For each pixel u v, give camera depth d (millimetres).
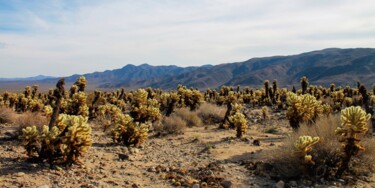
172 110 24797
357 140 7953
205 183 8039
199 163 10383
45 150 9000
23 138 9078
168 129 17734
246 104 38562
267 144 13312
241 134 15242
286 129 18375
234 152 11898
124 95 45312
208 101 39406
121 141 13844
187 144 14141
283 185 7930
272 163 9453
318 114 14531
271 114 27016
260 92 40969
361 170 8586
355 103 28125
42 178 7832
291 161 8664
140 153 12070
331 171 8539
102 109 23250
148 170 9352
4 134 13664
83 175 8422
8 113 17938
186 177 8742
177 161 10680
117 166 9719
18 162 9031
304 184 8008
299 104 14086
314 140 8320
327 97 37625
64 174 8312
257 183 8258
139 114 18922
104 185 7746
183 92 29000
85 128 9070
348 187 7703
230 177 8719
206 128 19828
